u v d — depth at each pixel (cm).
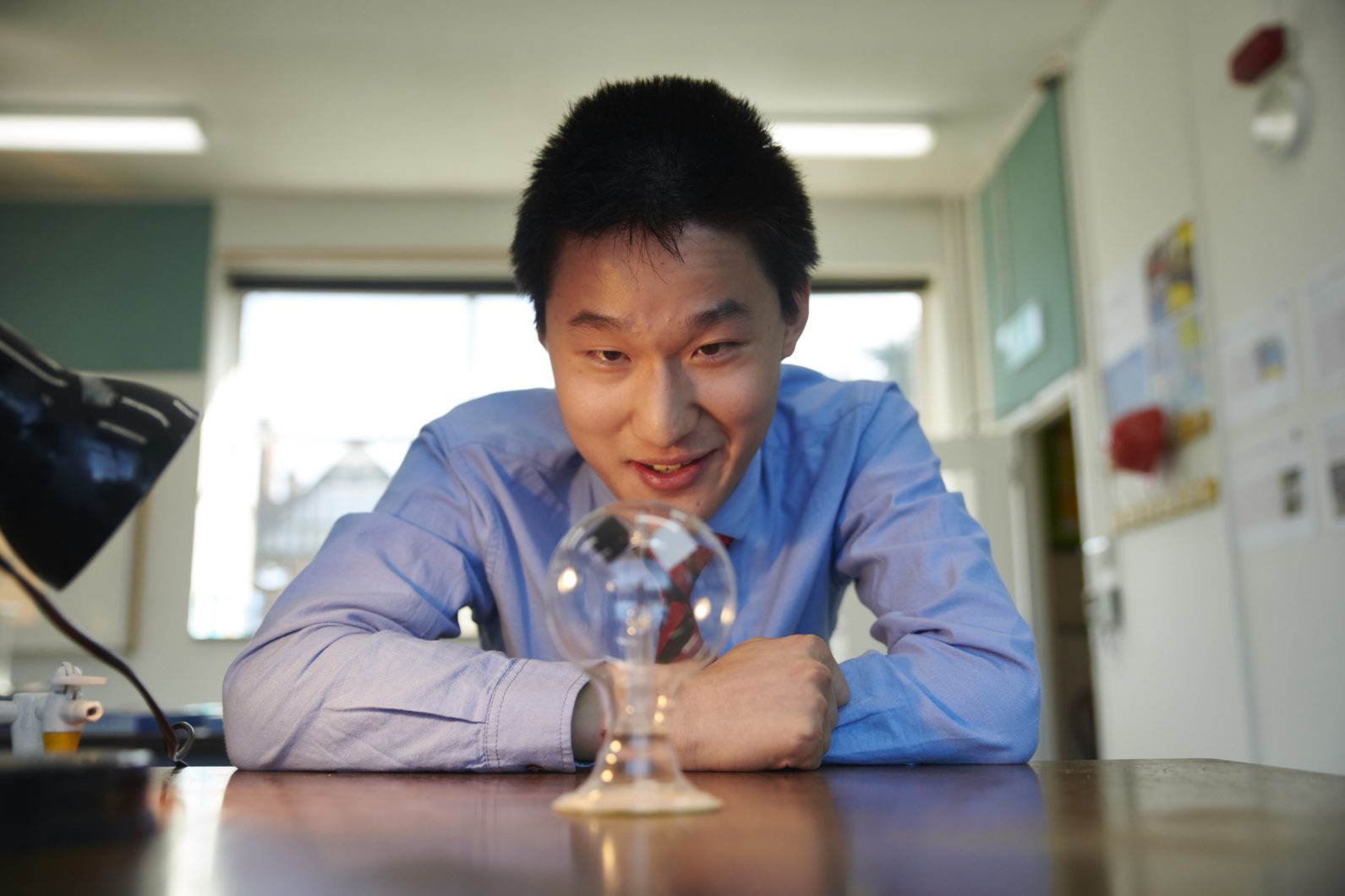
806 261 85
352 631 80
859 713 76
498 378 455
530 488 100
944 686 78
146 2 331
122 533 419
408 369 455
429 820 45
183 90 378
